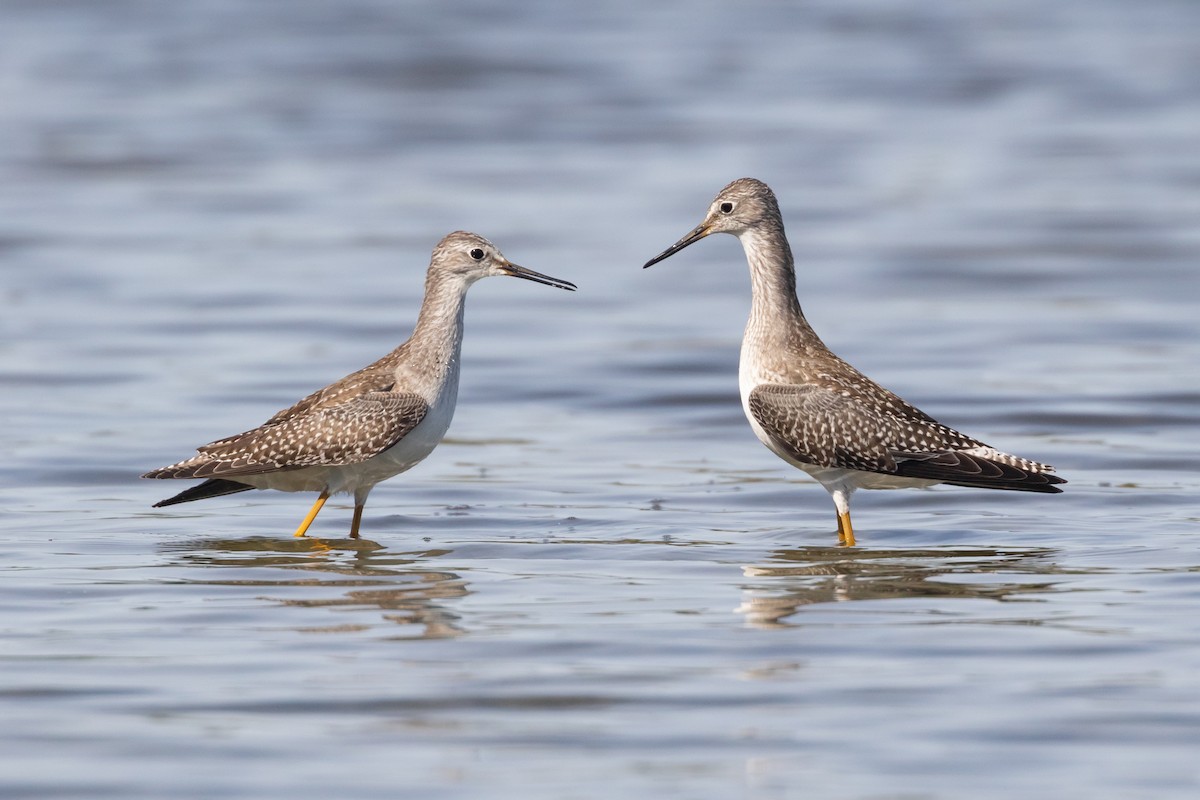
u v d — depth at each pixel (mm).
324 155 36938
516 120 40562
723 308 25250
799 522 14562
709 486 16047
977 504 15234
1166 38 50750
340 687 9766
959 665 10102
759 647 10492
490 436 18406
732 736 9016
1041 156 36500
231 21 53031
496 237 29500
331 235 29891
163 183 34188
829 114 41156
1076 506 15047
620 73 46125
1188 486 15742
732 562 12945
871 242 29281
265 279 26516
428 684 9812
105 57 47469
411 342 14195
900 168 35375
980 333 23156
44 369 21031
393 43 49688
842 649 10438
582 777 8516
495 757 8758
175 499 14000
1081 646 10445
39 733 9086
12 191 33312
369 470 13891
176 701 9547
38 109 40906
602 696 9602
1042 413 19016
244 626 11023
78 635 10805
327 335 23125
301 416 13750
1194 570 12438
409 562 12945
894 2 57812
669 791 8344
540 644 10570
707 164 35781
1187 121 39844
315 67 46406
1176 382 20297
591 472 16688
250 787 8414
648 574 12516
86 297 25312
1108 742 8891
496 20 53656
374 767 8648
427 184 34125
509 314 24906
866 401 13766
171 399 19609
